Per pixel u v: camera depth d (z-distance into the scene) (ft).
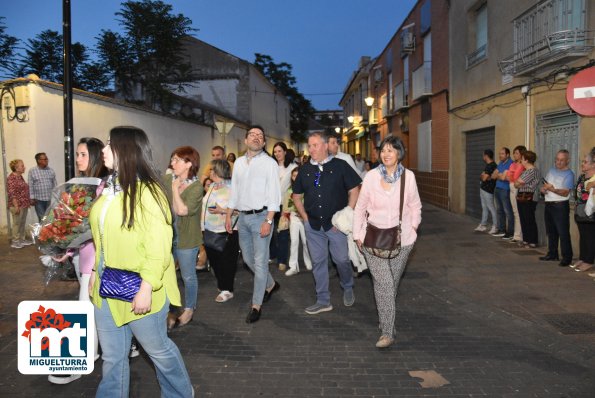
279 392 12.00
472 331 16.07
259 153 17.29
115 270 9.01
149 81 68.03
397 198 14.25
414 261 26.81
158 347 9.48
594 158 21.95
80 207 11.53
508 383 12.35
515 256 27.20
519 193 29.14
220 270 19.51
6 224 35.27
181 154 16.08
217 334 15.93
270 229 16.98
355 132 136.26
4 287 21.63
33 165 33.09
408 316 17.69
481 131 41.63
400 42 72.49
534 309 18.02
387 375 12.87
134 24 66.64
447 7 49.67
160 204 8.99
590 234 22.97
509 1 33.96
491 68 37.52
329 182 17.07
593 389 12.02
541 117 29.91
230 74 95.96
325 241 17.80
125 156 8.92
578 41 24.39
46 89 33.71
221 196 19.11
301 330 16.26
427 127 57.41
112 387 9.26
